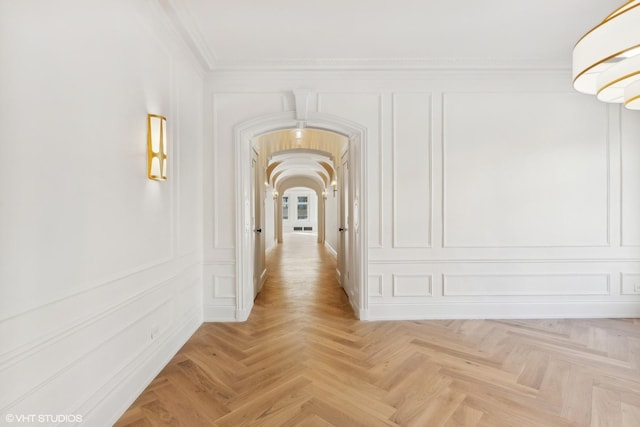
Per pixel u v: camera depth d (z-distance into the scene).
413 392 2.19
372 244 3.67
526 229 3.68
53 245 1.46
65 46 1.53
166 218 2.64
